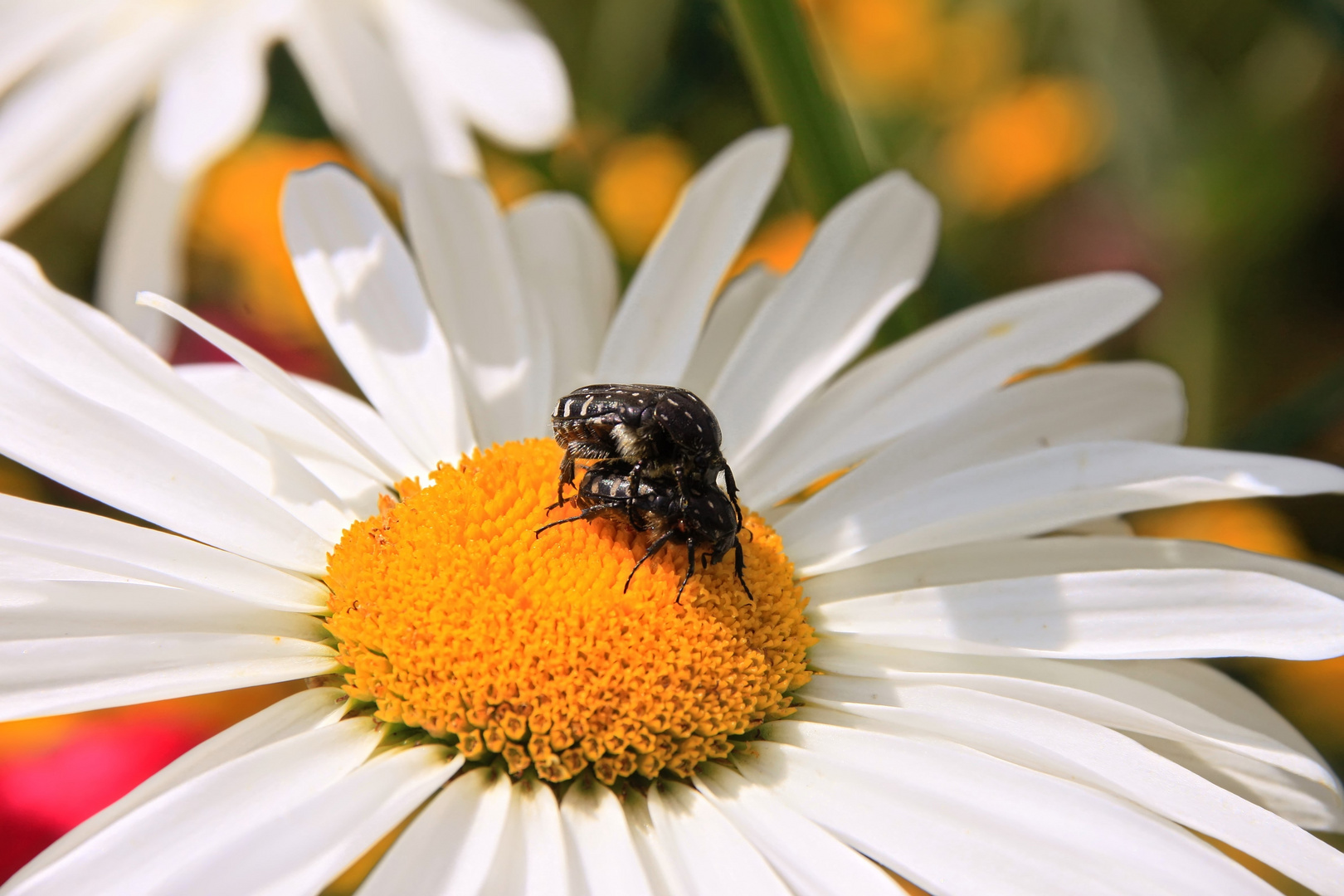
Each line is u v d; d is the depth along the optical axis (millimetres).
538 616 166
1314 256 260
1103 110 270
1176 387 194
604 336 199
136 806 159
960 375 190
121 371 174
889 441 189
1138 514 234
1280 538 230
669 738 167
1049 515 178
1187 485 174
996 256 272
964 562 182
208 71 198
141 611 165
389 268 188
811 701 175
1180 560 181
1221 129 259
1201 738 167
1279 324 264
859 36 284
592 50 244
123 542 167
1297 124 257
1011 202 273
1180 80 264
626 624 167
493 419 187
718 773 168
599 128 237
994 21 285
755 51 197
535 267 198
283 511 172
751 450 189
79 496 213
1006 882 161
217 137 194
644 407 169
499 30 201
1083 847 161
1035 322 192
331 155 227
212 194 224
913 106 282
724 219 194
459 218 192
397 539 170
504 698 165
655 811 165
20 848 184
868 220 195
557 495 172
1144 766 166
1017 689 172
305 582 171
